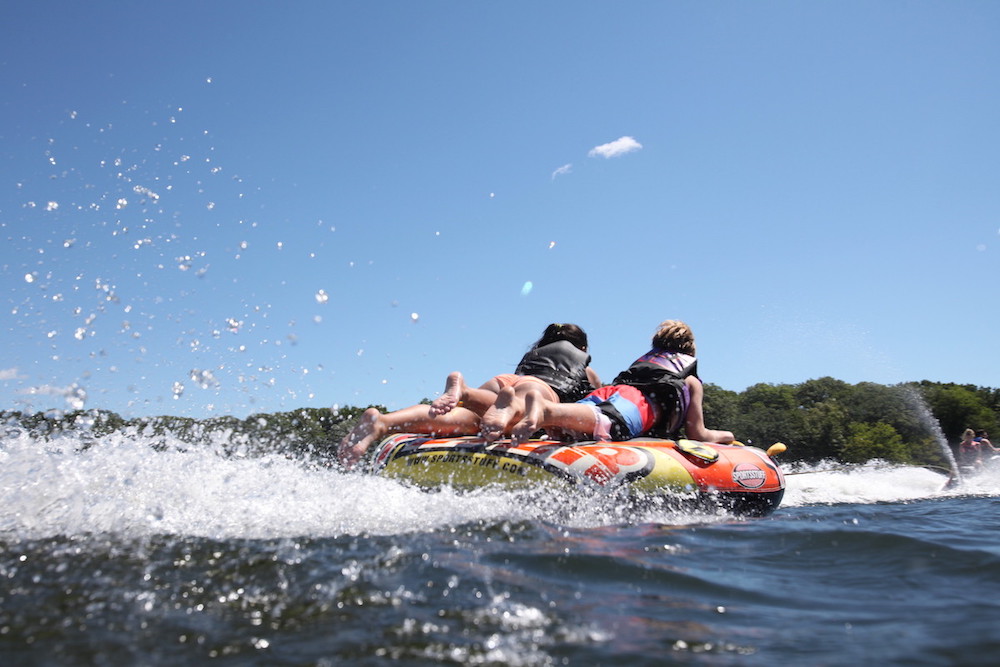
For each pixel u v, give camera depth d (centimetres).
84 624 180
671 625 194
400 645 171
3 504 311
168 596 203
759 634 188
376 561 246
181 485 360
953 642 178
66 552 246
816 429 3609
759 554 297
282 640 172
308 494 363
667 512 430
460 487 425
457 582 225
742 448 516
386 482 414
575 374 530
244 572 228
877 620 201
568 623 192
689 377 540
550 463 426
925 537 347
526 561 259
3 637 170
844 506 563
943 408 3697
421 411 477
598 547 295
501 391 457
